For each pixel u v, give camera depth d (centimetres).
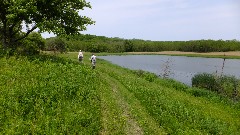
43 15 3594
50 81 2366
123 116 2042
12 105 1800
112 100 2378
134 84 3428
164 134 1928
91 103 2112
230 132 2253
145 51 18450
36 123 1661
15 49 3397
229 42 18288
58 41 7819
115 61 9444
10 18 3234
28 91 2034
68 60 3725
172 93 3375
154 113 2316
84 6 3841
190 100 3177
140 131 1875
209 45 17912
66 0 3691
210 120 2403
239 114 2981
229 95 3791
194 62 10344
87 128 1705
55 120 1694
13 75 2352
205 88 4103
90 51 15325
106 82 3081
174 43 19175
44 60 3130
